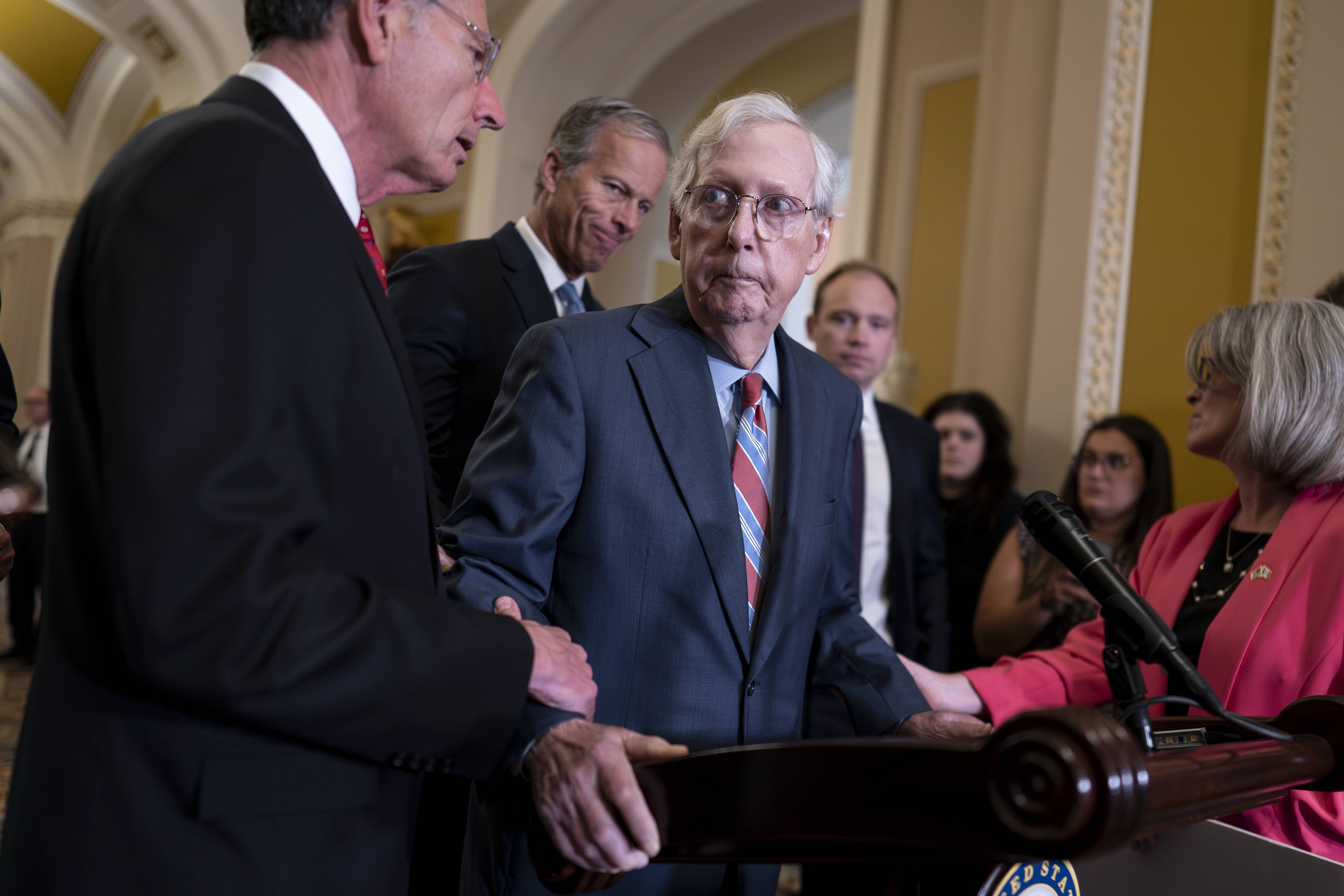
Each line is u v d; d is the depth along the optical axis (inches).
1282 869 43.6
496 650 39.8
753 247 55.2
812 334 129.2
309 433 37.6
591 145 90.4
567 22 313.9
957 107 198.8
